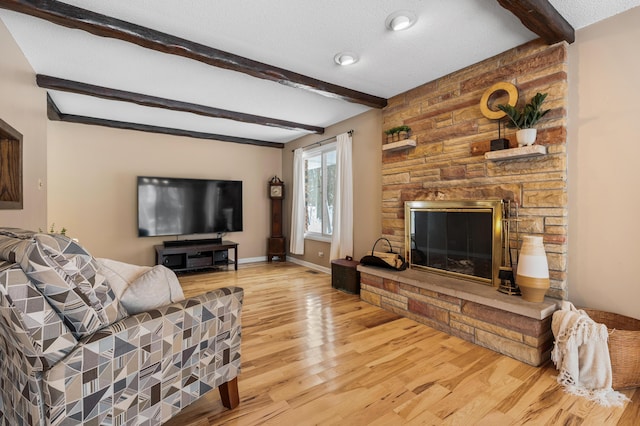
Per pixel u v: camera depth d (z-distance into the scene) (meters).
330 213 5.04
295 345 2.36
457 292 2.49
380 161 3.85
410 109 3.33
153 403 1.24
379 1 1.88
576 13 2.03
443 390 1.78
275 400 1.69
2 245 1.12
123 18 2.04
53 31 2.19
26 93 2.55
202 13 1.99
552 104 2.25
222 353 1.54
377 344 2.38
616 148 2.05
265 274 4.84
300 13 1.99
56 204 4.25
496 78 2.58
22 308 0.93
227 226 5.43
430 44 2.40
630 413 1.58
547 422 1.52
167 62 2.68
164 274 1.42
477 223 2.72
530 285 2.14
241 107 3.90
